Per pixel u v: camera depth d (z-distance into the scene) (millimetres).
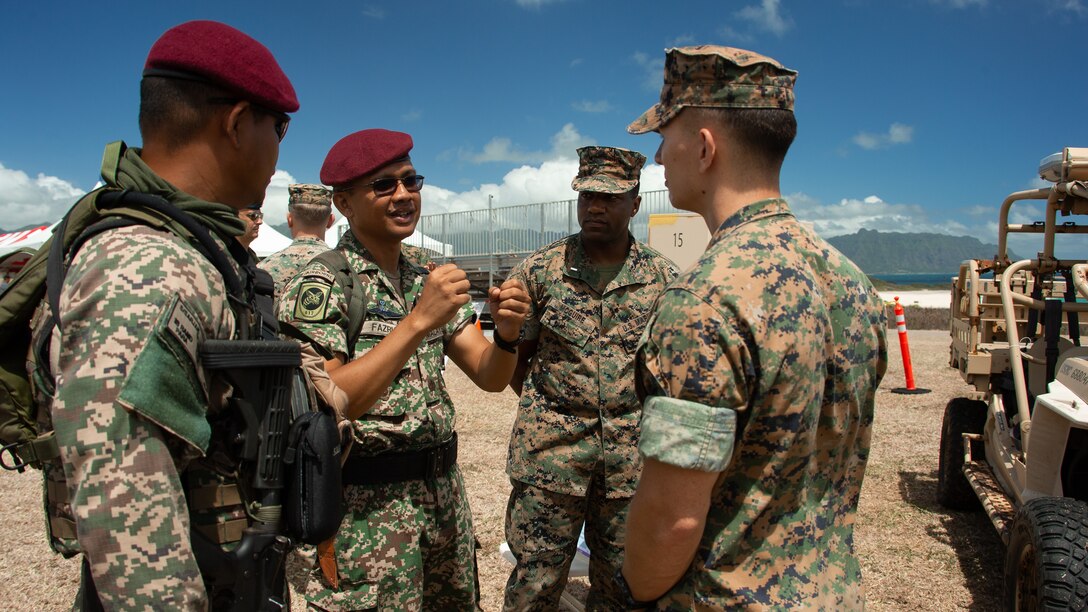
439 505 2320
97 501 1006
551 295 2836
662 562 1270
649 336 1304
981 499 3904
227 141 1322
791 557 1311
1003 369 4438
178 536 1053
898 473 5758
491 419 7559
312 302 2125
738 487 1298
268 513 1281
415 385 2250
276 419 1279
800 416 1270
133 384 1022
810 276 1326
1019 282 4980
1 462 1269
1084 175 3621
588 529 2830
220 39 1296
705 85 1410
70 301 1065
